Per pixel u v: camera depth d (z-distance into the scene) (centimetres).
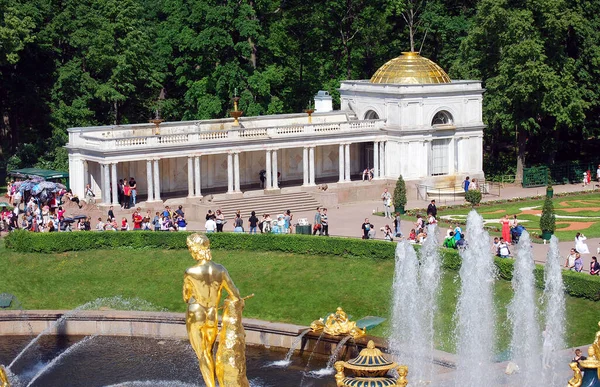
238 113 15588
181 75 18262
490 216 14400
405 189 14650
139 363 9931
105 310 11075
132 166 15012
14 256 12262
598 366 5150
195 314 5062
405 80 16288
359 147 16862
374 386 4741
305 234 12294
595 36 17962
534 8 17012
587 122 18450
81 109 17588
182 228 13175
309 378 9425
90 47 17712
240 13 17575
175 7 18025
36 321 10869
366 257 11775
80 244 12356
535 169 17088
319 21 19925
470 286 10119
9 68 17888
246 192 15250
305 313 10869
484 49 17738
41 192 13962
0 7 16912
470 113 16575
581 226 13662
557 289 10312
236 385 5075
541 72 16700
